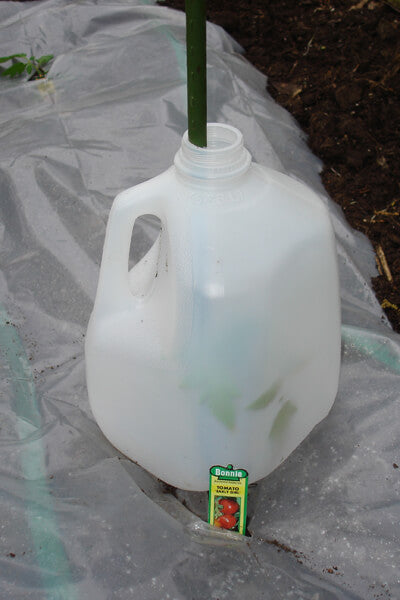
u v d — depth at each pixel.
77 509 1.18
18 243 1.75
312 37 2.45
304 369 1.16
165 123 1.99
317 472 1.33
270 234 1.04
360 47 2.38
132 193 1.07
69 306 1.65
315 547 1.22
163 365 1.08
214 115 2.04
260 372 1.07
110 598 1.09
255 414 1.12
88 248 1.74
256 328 1.03
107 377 1.17
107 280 1.14
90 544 1.14
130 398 1.16
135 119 2.00
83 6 2.33
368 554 1.20
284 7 2.58
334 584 1.17
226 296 1.00
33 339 1.59
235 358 1.04
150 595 1.10
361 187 1.96
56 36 2.30
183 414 1.12
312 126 2.11
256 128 2.01
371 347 1.53
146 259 1.27
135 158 1.93
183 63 2.13
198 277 1.01
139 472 1.31
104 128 1.98
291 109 2.21
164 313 1.08
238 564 1.17
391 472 1.32
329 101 2.19
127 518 1.18
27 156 1.88
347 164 2.02
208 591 1.12
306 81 2.29
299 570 1.19
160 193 1.07
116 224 1.08
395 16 2.46
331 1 2.57
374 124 2.10
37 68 2.22
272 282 1.03
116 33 2.29
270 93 2.27
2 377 1.48
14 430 1.35
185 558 1.15
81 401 1.45
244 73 2.24
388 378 1.48
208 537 1.21
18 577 1.09
